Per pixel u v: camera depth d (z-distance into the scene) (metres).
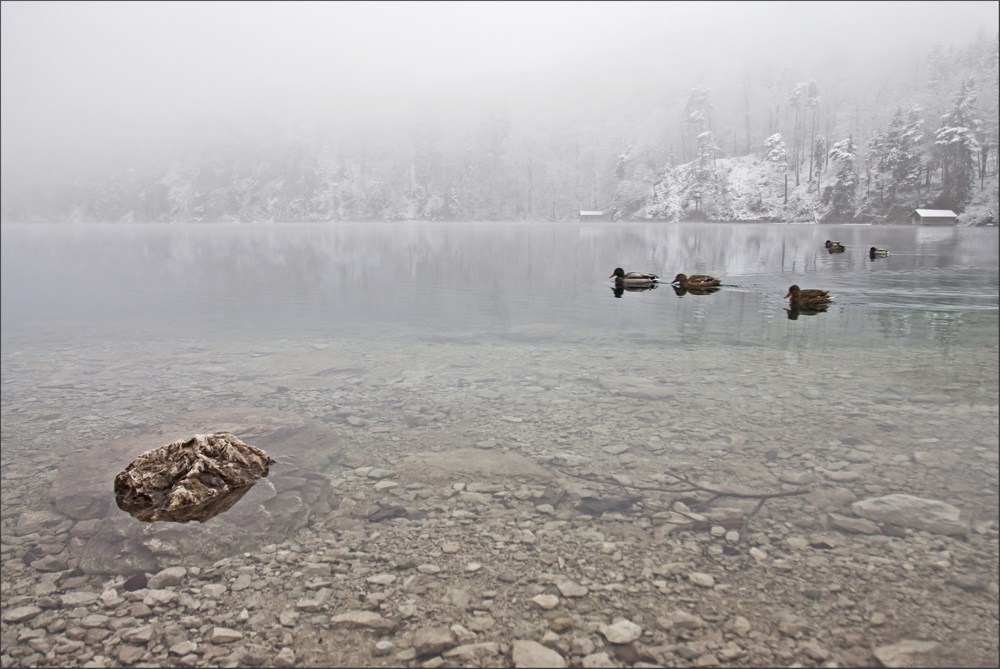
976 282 25.22
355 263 42.28
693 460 7.68
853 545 5.62
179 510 6.43
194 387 11.99
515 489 6.97
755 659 4.26
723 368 12.40
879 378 11.39
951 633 4.47
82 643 4.55
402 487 7.06
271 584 5.22
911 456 7.63
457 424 9.31
